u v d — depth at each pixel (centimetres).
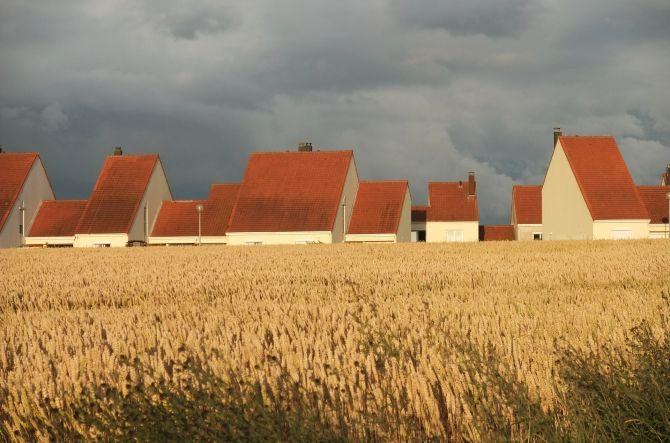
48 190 10144
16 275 3891
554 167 9056
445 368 1293
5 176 9700
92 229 9069
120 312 2253
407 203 9675
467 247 5775
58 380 1325
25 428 1178
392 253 5222
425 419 1154
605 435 1086
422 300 2208
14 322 2098
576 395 1151
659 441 1076
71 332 1839
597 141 8538
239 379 1238
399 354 1387
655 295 2261
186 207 9606
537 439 1098
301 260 4631
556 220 9044
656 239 6306
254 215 8769
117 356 1492
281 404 1138
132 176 9588
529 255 4597
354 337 1553
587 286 2830
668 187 9538
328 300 2495
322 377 1234
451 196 10644
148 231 9475
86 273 3906
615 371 1184
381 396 1184
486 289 2719
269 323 1795
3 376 1412
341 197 8881
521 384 1187
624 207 7850
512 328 1641
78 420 1161
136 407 1104
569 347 1349
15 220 9519
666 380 1136
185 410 1096
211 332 1712
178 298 2802
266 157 9450
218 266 4219
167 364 1397
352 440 1076
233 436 1031
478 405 1136
